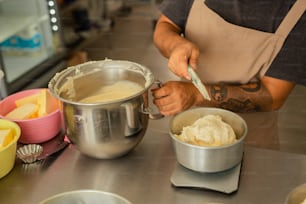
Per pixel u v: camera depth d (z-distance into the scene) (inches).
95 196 27.3
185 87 38.3
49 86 31.9
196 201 28.7
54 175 32.1
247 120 43.3
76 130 30.7
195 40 45.3
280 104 43.7
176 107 36.4
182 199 29.0
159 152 33.9
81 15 103.5
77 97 35.0
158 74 56.9
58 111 36.2
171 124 32.8
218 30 43.8
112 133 30.4
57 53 89.6
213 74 44.6
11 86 73.5
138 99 30.5
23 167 33.1
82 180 31.4
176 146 30.4
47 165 33.3
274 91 42.3
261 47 42.4
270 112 43.5
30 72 80.4
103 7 112.0
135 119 30.8
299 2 40.8
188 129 31.4
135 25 99.7
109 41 94.4
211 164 29.3
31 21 85.8
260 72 43.6
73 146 33.9
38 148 34.3
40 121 35.0
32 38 86.4
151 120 37.4
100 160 33.3
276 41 41.7
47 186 31.1
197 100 39.2
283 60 41.6
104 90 35.5
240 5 43.5
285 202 25.8
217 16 43.9
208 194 29.2
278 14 42.0
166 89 36.9
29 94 39.4
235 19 44.1
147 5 110.9
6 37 78.7
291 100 52.0
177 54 35.9
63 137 36.6
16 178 32.1
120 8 114.4
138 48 77.0
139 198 29.3
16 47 87.5
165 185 30.3
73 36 96.8
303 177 30.3
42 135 35.7
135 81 35.1
